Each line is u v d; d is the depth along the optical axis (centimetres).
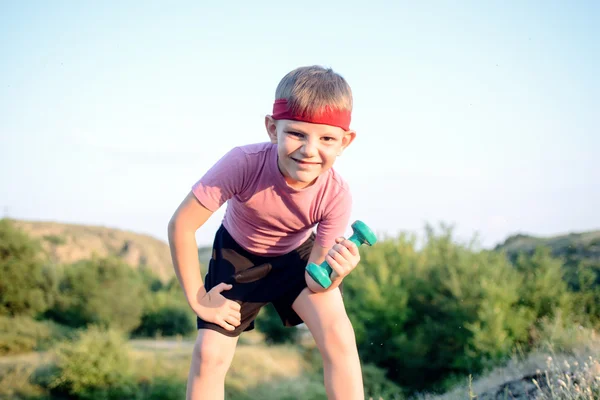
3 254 2106
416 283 1303
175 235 251
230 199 276
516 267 1318
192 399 258
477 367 1071
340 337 262
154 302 2511
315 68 233
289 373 1471
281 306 283
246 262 276
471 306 1168
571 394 333
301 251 282
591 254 1655
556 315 1077
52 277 2248
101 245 5694
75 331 1897
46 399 1381
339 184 260
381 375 1186
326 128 223
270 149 251
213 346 257
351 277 1427
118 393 1401
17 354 1716
